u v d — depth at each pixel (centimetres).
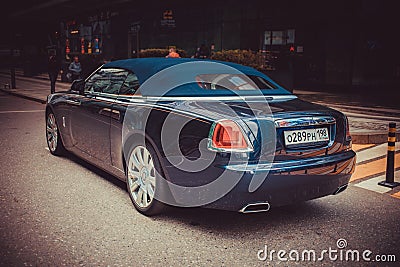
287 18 2184
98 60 2653
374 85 1955
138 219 423
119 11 3534
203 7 2728
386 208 469
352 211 459
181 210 449
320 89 1975
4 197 479
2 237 376
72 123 582
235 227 410
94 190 507
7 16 5366
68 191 502
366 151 748
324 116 405
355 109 1241
